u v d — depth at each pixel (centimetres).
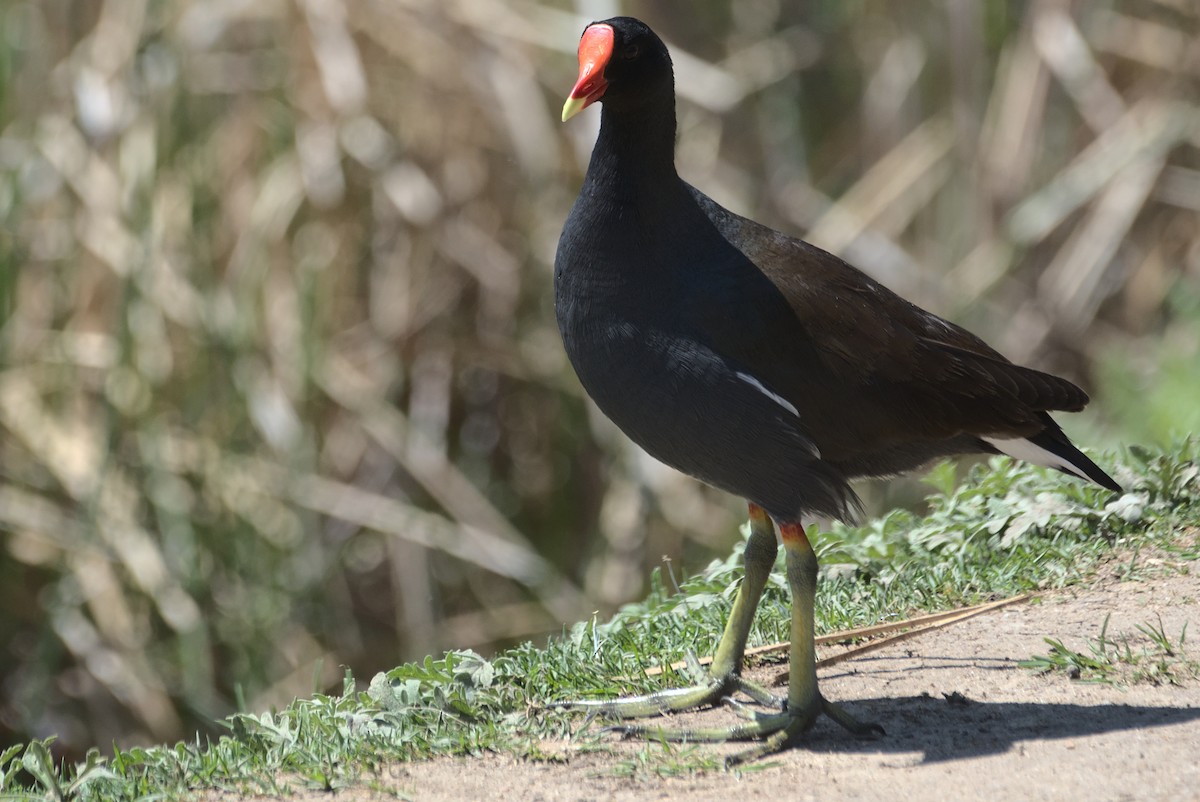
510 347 1316
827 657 619
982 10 1508
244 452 1198
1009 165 1490
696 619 668
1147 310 1512
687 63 1426
